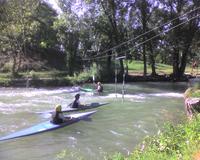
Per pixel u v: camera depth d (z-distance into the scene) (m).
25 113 24.02
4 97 31.41
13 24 46.25
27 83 40.16
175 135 10.36
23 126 20.30
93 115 23.28
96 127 20.02
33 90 37.00
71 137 17.97
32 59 53.69
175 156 8.30
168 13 49.84
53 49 58.03
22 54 52.81
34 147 16.31
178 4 49.47
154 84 44.50
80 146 16.39
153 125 20.16
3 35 47.25
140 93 35.38
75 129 19.55
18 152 15.56
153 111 24.66
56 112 20.19
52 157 14.80
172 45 50.28
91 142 17.03
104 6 48.47
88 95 33.34
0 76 44.25
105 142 17.00
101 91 34.56
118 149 15.78
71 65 47.88
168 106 26.77
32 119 22.14
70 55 48.00
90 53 49.28
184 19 49.06
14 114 23.64
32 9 48.44
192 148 8.62
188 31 49.97
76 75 45.34
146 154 8.95
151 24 51.09
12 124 20.77
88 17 48.72
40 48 56.81
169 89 39.06
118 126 20.17
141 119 21.91
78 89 36.81
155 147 9.55
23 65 51.19
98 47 49.44
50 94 33.88
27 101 29.44
